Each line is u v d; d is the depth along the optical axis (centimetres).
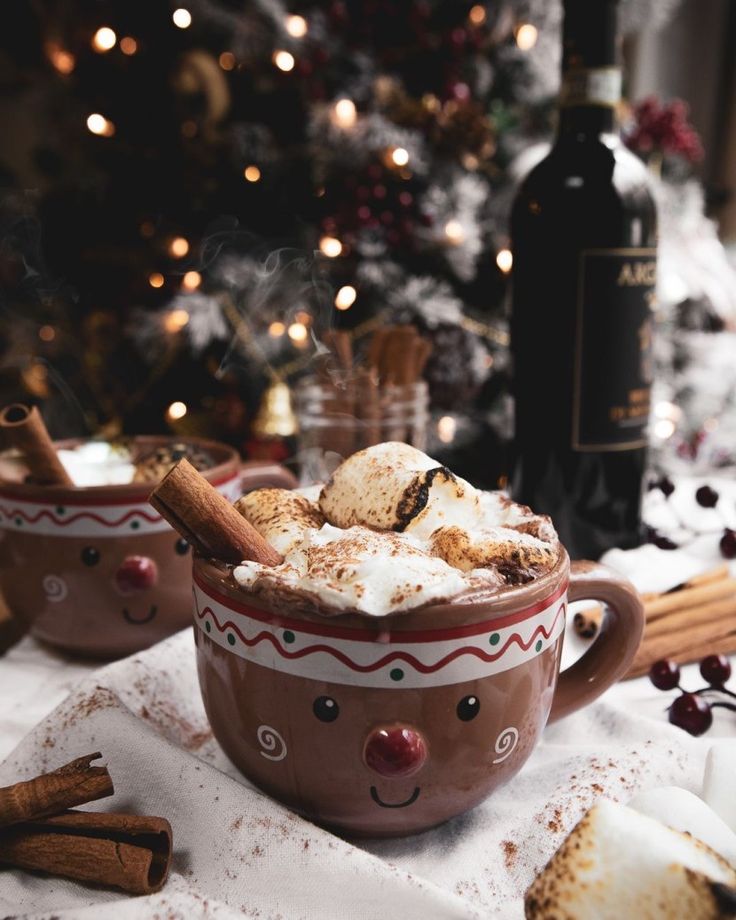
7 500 69
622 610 63
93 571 69
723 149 210
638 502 81
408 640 57
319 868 57
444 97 117
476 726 58
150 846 59
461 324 119
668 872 51
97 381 142
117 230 128
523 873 59
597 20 77
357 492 62
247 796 59
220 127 123
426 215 115
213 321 117
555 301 78
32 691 70
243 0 120
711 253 140
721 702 68
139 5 125
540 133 125
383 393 84
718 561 80
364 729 57
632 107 156
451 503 61
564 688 64
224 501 60
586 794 61
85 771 60
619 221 77
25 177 188
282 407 119
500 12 118
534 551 59
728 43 206
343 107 112
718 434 131
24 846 59
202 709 67
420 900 56
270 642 58
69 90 132
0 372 159
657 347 126
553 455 80
